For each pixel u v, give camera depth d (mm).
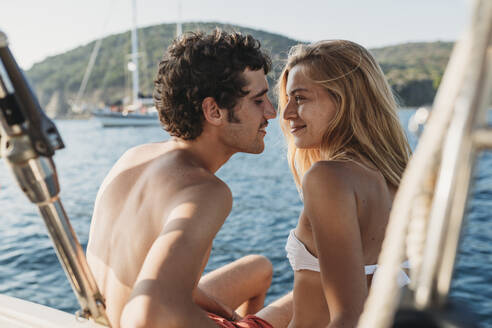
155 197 1203
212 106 1356
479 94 341
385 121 1586
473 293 4227
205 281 1949
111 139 34562
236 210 9047
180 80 1354
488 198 9242
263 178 14578
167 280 957
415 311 414
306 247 1534
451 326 392
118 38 98062
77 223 8602
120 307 1225
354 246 1283
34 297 4770
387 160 1562
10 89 733
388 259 395
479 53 328
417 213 406
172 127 1394
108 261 1281
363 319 409
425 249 402
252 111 1388
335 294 1263
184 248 1001
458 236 383
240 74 1349
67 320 1507
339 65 1567
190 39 1384
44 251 6273
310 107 1615
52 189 829
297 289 1579
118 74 92125
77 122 74875
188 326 948
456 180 365
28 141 759
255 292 2059
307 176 1362
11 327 1556
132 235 1222
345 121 1580
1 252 6312
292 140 1961
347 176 1347
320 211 1312
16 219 8625
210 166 1419
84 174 16859
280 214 8570
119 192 1346
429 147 368
